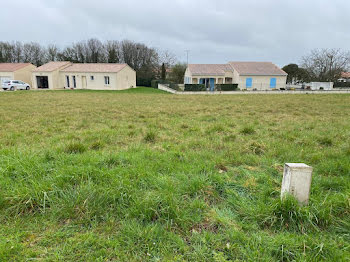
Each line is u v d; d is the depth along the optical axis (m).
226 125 8.51
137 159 4.29
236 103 17.94
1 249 2.23
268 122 9.35
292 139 6.32
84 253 2.27
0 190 3.06
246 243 2.37
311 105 16.41
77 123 9.05
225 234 2.51
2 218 2.75
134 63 55.56
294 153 4.94
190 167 4.00
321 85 39.53
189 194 3.19
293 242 2.33
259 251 2.25
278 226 2.63
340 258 2.15
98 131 7.38
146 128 8.06
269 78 39.00
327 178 3.70
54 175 3.40
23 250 2.28
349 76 49.62
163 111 12.82
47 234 2.51
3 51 53.47
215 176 3.61
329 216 2.65
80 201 2.90
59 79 40.56
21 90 34.06
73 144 5.00
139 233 2.48
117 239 2.44
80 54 56.19
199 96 26.38
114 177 3.41
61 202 2.90
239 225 2.64
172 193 3.04
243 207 2.92
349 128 7.89
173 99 21.92
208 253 2.27
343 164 4.14
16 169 3.59
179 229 2.62
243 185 3.47
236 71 39.12
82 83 39.88
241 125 8.62
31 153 4.31
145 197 2.96
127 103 17.55
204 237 2.46
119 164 4.05
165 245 2.37
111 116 11.10
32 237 2.46
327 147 5.60
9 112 12.05
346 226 2.62
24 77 42.66
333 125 8.49
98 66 40.94
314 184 3.46
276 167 4.18
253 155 4.88
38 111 12.58
